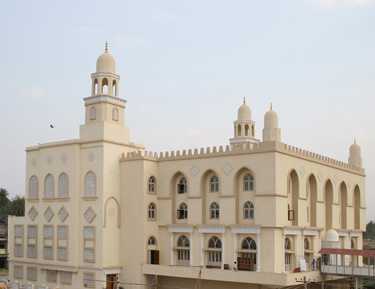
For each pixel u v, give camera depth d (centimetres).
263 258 4734
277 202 4728
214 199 5256
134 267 5359
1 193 13425
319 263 5012
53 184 5894
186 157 5419
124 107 5881
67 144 5766
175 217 5512
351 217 6359
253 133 7119
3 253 8912
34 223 6066
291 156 5025
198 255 5194
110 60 5862
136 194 5459
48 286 5784
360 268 4728
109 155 5534
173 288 5316
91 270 5353
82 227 5516
